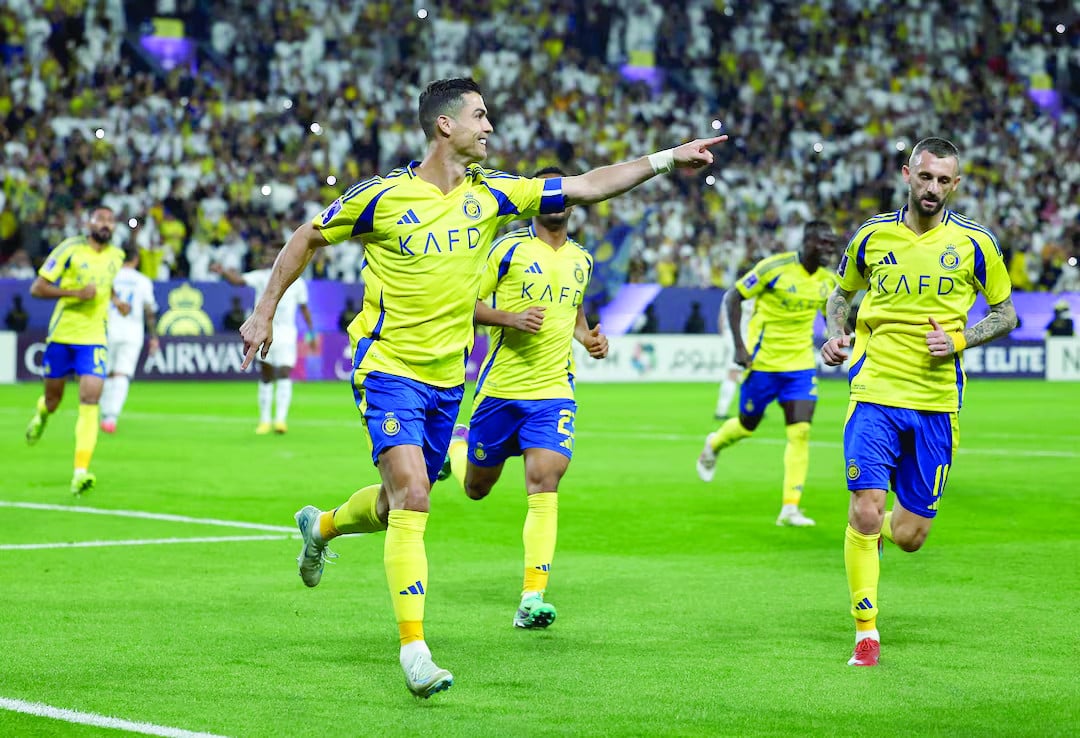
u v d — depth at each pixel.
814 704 10.25
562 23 78.50
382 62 73.75
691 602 14.42
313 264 62.69
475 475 14.95
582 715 9.91
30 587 14.80
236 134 65.69
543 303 14.14
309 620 13.21
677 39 81.69
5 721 9.55
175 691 10.46
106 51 66.38
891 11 85.25
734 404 49.12
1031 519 21.02
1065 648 12.21
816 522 20.81
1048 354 69.75
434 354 11.27
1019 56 87.31
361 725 9.56
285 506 21.92
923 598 14.64
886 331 12.70
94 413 23.03
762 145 77.44
